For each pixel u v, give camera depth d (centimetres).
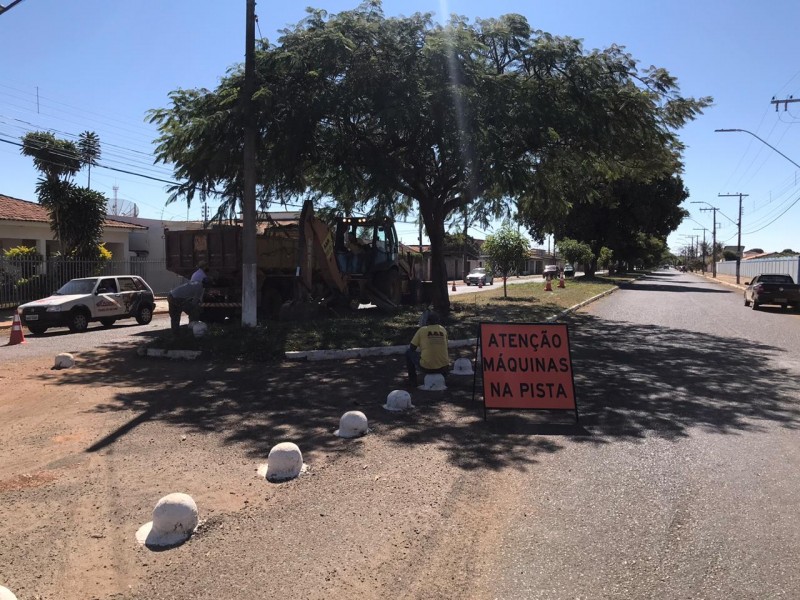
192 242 1647
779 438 623
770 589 335
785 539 395
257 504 452
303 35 1304
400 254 2194
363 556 373
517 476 512
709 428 661
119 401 786
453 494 472
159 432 646
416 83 1265
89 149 2400
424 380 869
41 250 2609
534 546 386
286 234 1689
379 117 1280
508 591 334
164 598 327
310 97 1285
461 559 370
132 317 2006
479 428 662
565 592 333
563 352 714
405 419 699
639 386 886
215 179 1497
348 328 1341
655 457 562
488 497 466
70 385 886
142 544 388
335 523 419
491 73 1362
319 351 1092
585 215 4812
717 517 428
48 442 609
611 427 666
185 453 575
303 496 468
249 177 1280
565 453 575
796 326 1752
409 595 331
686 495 468
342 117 1345
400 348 1152
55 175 2361
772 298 2317
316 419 699
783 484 492
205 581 344
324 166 1686
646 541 392
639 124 1537
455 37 1284
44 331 1628
